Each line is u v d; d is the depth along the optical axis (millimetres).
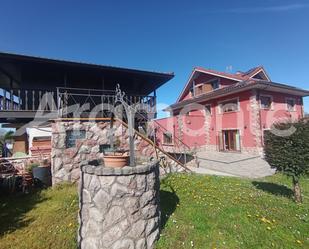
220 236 3625
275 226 3928
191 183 6617
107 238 3281
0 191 6680
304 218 4348
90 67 9734
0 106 9562
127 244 3295
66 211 5051
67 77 11336
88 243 3416
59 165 7492
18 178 7223
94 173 3414
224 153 14914
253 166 10484
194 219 4164
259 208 4648
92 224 3406
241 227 3863
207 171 9367
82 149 7875
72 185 7457
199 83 20500
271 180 7980
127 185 3350
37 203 5805
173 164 8812
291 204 5121
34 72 10500
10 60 8711
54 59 8812
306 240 3586
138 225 3379
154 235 3561
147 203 3504
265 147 5793
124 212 3332
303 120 5477
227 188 6145
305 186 7371
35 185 7426
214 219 4148
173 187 6180
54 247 3658
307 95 16641
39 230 4242
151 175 3617
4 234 4133
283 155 5312
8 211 5277
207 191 5742
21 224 4531
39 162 8703
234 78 16531
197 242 3506
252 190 6105
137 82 12703
